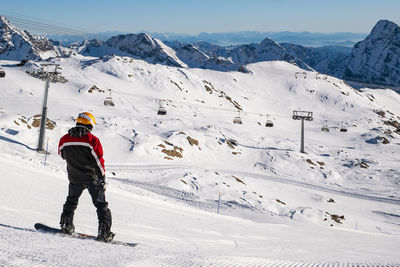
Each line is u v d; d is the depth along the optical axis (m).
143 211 13.05
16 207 7.18
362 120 161.88
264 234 14.45
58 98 104.19
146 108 114.62
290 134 120.75
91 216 8.80
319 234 19.52
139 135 67.56
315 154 91.94
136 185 38.84
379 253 13.00
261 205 39.06
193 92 155.00
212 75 199.38
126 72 149.62
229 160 75.69
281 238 13.96
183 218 13.90
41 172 17.92
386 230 41.91
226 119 126.00
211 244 8.52
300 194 53.81
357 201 55.59
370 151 109.81
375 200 57.44
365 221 44.91
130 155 60.53
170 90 146.38
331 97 198.62
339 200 54.62
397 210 52.28
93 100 110.94
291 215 38.00
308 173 73.88
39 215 6.95
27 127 53.22
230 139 88.12
